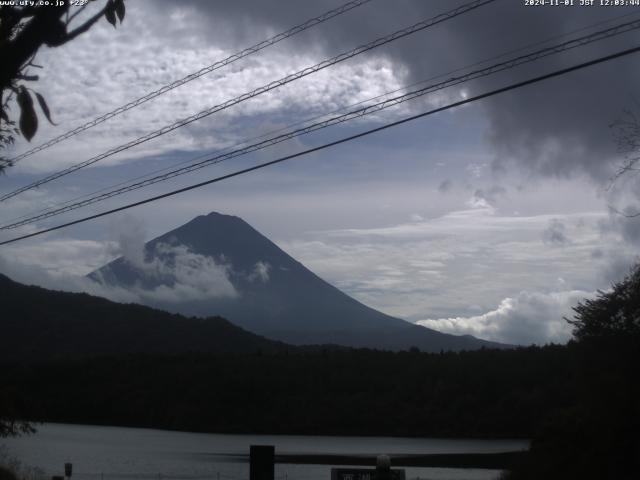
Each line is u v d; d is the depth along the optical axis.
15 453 72.94
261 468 11.68
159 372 121.75
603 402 29.62
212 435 103.88
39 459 69.19
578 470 30.56
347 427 105.19
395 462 69.38
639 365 29.33
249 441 98.25
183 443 93.38
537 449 34.28
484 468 64.50
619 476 29.20
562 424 32.66
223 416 109.00
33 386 115.38
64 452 78.31
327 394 110.69
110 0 4.62
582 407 32.53
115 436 101.69
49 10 4.02
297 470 64.81
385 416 103.12
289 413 108.94
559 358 93.12
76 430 106.62
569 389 84.81
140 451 82.81
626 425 29.30
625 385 29.27
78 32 4.21
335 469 10.34
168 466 67.06
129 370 123.12
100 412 117.19
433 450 81.25
